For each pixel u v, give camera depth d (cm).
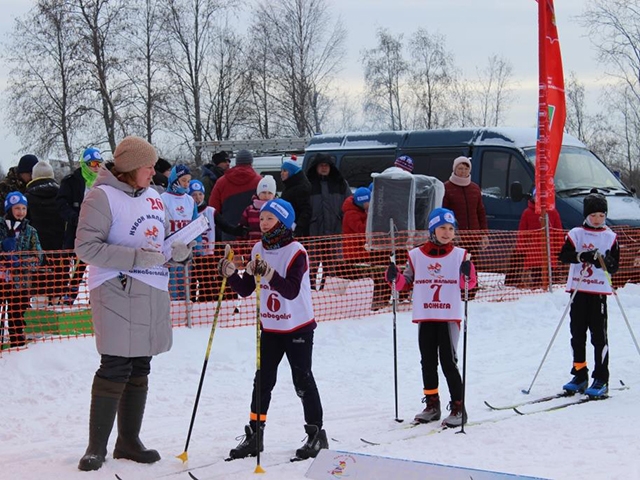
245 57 2703
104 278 446
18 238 725
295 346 482
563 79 1088
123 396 466
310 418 481
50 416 576
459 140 1219
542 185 1057
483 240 964
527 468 441
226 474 439
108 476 436
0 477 436
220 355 739
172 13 2491
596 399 610
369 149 1304
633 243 1103
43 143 2317
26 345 704
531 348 798
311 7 2741
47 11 2261
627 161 3091
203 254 831
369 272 941
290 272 478
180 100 2558
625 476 423
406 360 752
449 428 532
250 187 982
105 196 443
